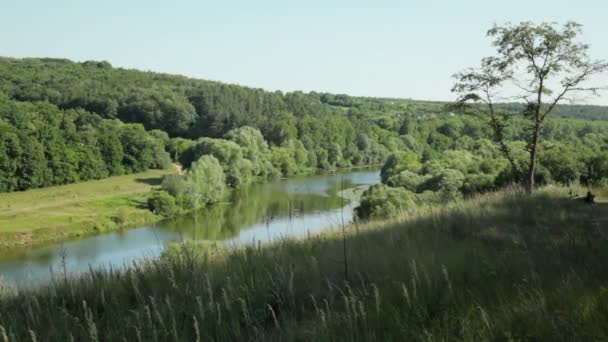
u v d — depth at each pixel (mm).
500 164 51094
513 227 9398
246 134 96500
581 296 4254
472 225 9914
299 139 110312
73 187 77125
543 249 6961
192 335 4324
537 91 18828
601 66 18000
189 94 151000
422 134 120625
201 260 7191
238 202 66125
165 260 6988
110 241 45500
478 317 4086
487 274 5234
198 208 62344
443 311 4227
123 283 5996
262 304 5164
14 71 156500
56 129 87250
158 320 4570
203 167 66750
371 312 4352
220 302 5098
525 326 3803
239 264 6391
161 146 105625
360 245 7805
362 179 72688
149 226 53312
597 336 3488
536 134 19188
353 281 5727
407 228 9953
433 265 5699
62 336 4504
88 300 5629
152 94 138000
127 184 82438
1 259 39500
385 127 143375
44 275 6969
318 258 6672
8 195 69375
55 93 135875
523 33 18188
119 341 4355
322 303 4926
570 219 10359
